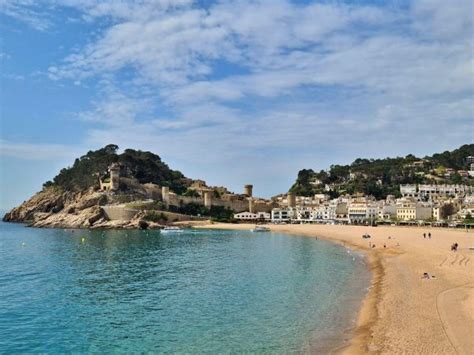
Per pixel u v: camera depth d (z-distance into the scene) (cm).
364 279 6241
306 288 5634
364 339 3491
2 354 3475
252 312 4484
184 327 4050
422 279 5719
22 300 5256
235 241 14162
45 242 13988
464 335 3328
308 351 3316
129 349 3534
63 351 3528
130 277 6869
